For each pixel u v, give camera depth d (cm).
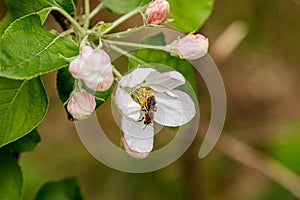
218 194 80
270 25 82
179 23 47
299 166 73
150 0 45
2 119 41
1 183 45
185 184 67
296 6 83
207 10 47
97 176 79
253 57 86
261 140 78
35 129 45
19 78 38
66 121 79
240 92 88
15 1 43
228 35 61
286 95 89
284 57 87
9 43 39
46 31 40
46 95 41
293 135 74
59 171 78
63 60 39
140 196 77
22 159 75
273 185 76
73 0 43
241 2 80
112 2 45
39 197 48
